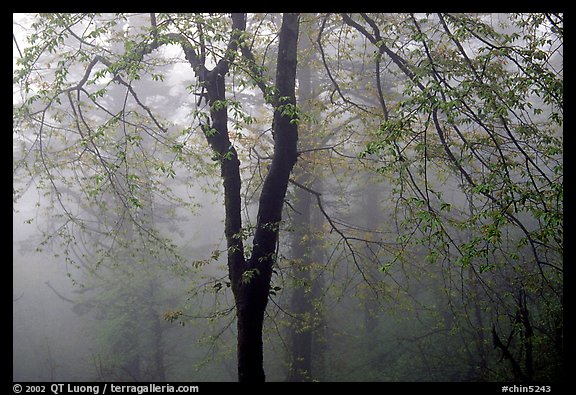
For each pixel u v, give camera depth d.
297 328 13.80
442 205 5.79
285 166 7.74
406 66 8.23
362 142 11.58
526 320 8.96
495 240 5.72
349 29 9.81
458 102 6.14
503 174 6.96
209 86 7.73
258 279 7.32
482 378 11.76
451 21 7.35
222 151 7.77
